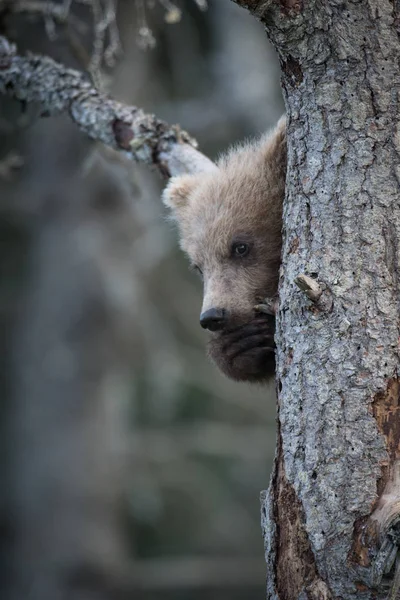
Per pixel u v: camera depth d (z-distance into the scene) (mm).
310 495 4719
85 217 20203
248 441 19547
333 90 4848
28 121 8750
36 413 20703
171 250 19531
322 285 4773
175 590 18375
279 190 7047
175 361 19938
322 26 4809
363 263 4738
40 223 20500
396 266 4719
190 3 17969
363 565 4551
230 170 7348
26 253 21641
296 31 4828
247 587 18000
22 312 21266
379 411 4641
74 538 20172
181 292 20828
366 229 4754
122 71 17984
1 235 21703
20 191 20203
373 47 4793
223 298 6875
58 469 20516
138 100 18047
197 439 19594
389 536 4402
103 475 20453
